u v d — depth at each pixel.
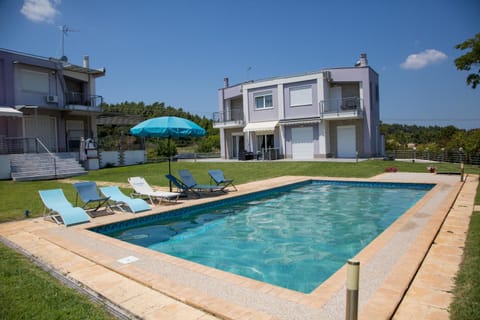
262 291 4.16
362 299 3.85
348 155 28.69
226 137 35.78
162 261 5.39
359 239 7.93
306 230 8.80
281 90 30.64
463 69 16.53
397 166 21.41
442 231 6.82
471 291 3.97
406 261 5.03
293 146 30.39
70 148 27.59
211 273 4.82
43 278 4.79
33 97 24.81
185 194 12.64
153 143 54.34
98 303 4.01
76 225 8.15
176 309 3.79
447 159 28.44
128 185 16.17
